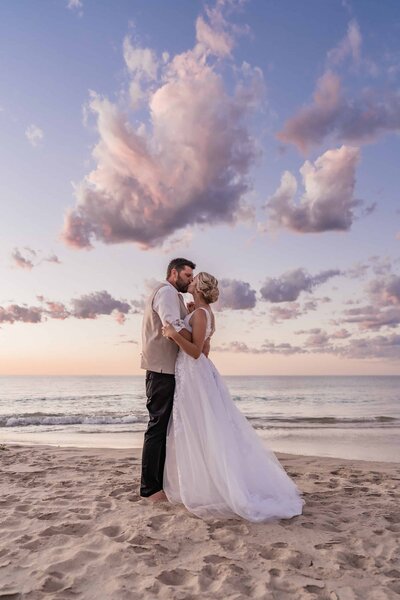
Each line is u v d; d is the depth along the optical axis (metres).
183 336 3.55
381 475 5.45
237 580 2.31
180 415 3.52
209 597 2.14
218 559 2.57
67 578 2.34
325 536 2.94
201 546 2.76
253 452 3.53
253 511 3.20
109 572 2.40
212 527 3.07
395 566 2.52
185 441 3.46
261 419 18.48
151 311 3.73
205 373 3.62
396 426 15.28
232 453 3.38
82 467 5.70
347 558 2.62
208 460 3.39
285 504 3.39
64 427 15.95
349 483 4.71
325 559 2.59
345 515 3.42
